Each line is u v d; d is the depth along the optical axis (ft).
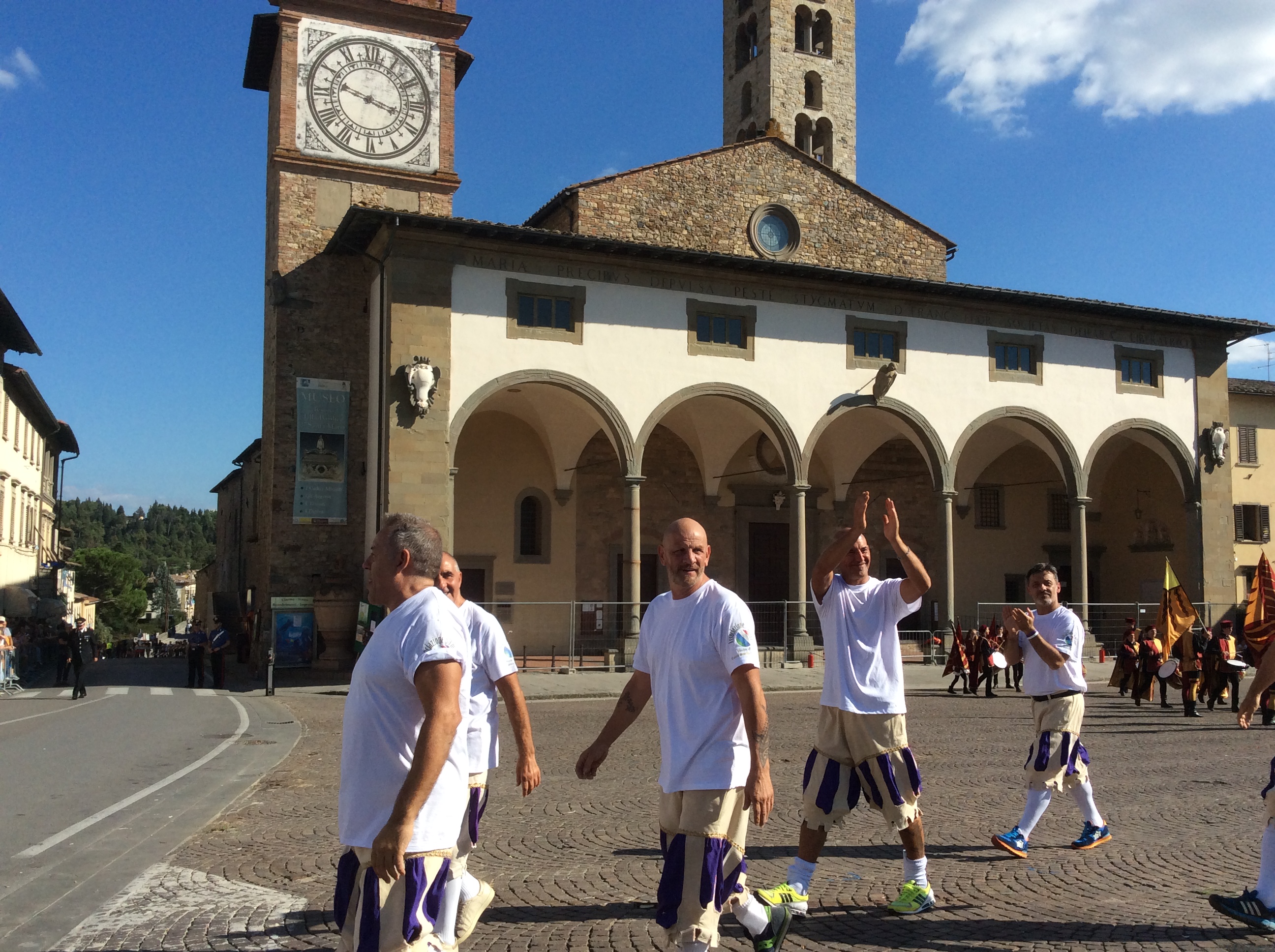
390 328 79.71
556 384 84.58
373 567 13.23
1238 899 19.62
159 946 19.24
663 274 89.61
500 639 19.44
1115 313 106.42
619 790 35.27
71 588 212.02
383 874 11.44
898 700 20.77
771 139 103.76
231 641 134.62
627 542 86.84
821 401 94.79
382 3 96.78
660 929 20.02
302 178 93.45
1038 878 23.80
